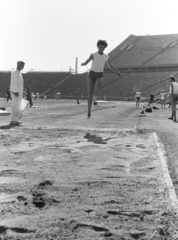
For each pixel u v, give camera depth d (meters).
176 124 11.29
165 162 4.57
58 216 2.51
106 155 5.17
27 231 2.25
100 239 2.12
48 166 4.32
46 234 2.19
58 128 8.87
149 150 5.73
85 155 5.15
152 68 94.19
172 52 98.56
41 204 2.80
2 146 5.95
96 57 9.05
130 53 104.00
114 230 2.26
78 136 7.50
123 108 28.75
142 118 14.91
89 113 9.92
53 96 91.12
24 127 9.29
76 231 2.24
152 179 3.69
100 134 7.94
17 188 3.25
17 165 4.37
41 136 7.42
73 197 2.99
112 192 3.16
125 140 6.98
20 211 2.61
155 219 2.47
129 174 3.94
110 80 92.06
